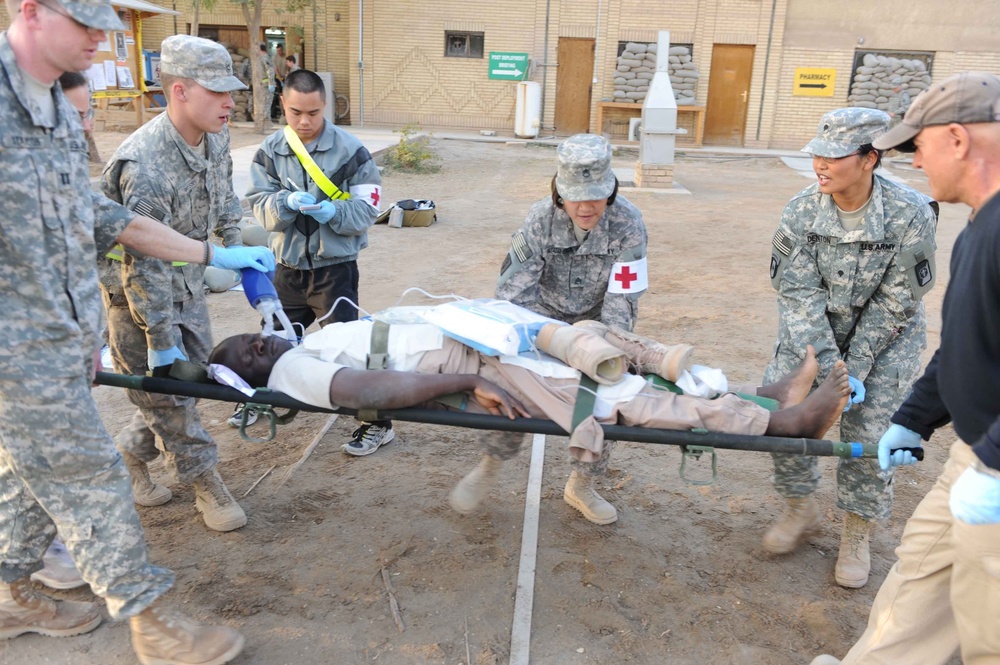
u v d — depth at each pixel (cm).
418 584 317
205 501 347
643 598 313
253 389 283
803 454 258
